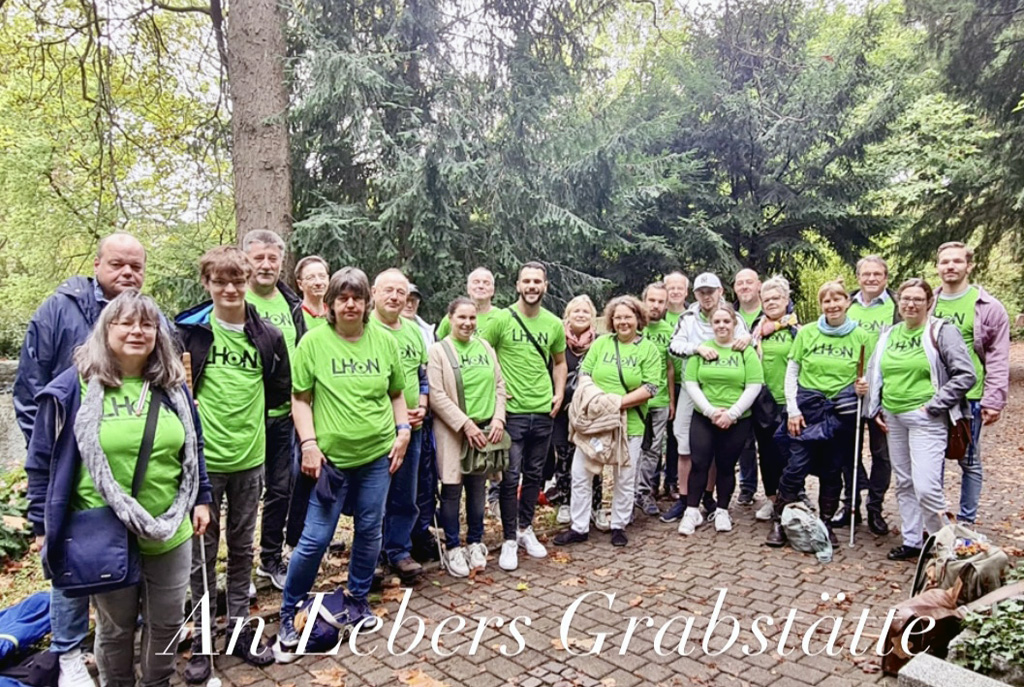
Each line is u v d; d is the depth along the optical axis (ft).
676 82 36.24
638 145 28.48
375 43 25.91
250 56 22.79
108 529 7.07
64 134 37.65
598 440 14.62
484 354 13.56
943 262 14.11
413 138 24.07
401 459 11.10
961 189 42.70
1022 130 39.75
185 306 25.67
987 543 10.65
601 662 9.78
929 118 39.60
